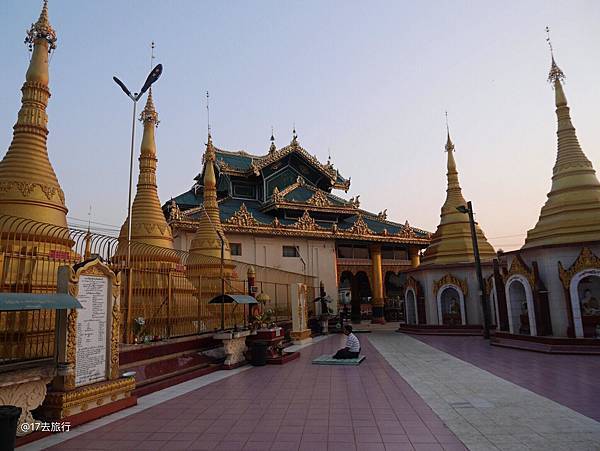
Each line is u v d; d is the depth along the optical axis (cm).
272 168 4150
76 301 833
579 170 2089
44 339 1005
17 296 735
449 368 1462
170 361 1359
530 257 2053
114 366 985
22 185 1251
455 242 3130
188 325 1639
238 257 3406
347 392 1112
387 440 721
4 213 1209
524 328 2044
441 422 817
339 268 3934
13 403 738
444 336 2759
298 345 2400
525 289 1972
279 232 3522
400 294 4953
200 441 738
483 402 966
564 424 784
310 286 3441
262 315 2041
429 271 3055
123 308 1326
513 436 724
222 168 3962
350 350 1681
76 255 1220
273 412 923
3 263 971
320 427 803
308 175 4462
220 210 3622
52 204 1287
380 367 1525
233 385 1244
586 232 1919
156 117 2080
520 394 1036
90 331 928
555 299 1889
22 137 1323
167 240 1898
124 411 951
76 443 738
